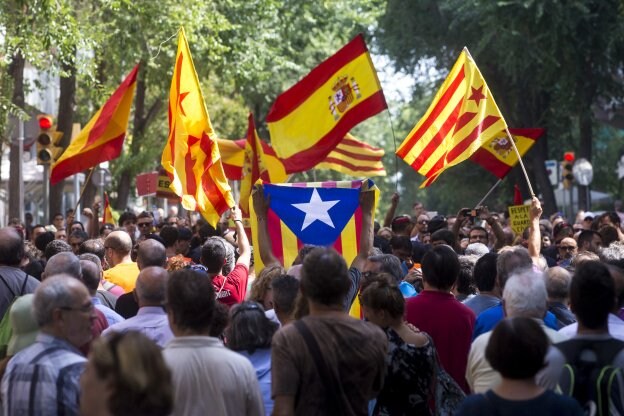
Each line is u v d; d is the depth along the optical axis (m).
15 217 21.70
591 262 6.00
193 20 22.97
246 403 5.59
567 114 35.12
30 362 5.51
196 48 24.16
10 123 21.27
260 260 8.70
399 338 6.67
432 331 7.48
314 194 8.61
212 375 5.51
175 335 5.66
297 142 12.30
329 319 5.75
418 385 6.64
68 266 7.32
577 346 5.87
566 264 12.24
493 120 11.66
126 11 22.84
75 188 24.64
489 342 5.14
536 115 35.47
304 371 5.64
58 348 5.57
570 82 31.39
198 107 10.99
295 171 12.27
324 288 5.77
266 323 6.53
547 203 35.34
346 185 8.62
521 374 5.05
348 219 8.55
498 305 7.50
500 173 14.56
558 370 5.80
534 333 5.06
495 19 29.94
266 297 7.51
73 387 5.44
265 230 7.93
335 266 5.79
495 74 34.50
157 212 22.47
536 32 29.89
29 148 24.62
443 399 6.73
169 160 11.00
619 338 6.48
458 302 7.61
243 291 8.83
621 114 36.34
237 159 17.80
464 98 11.84
